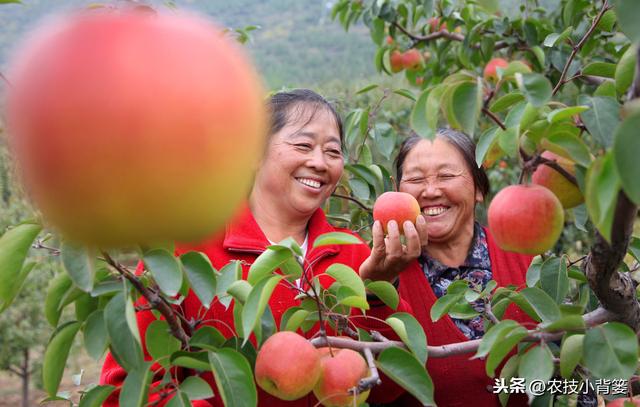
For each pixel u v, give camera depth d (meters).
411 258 1.65
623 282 1.22
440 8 3.64
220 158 0.64
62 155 0.61
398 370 1.28
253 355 1.33
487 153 1.30
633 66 1.21
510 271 2.10
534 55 3.26
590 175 0.85
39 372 7.62
